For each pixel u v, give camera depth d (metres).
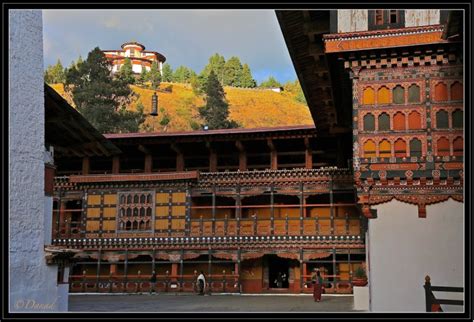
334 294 39.53
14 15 15.09
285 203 46.06
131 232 43.75
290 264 43.72
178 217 43.28
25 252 15.23
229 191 43.16
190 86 150.62
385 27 22.38
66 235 44.59
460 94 21.66
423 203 21.41
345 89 27.70
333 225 40.78
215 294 41.06
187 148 47.47
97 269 44.03
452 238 21.05
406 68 22.20
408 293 20.98
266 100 150.12
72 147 26.22
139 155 49.41
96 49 80.38
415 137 21.78
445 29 20.33
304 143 44.75
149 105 126.62
